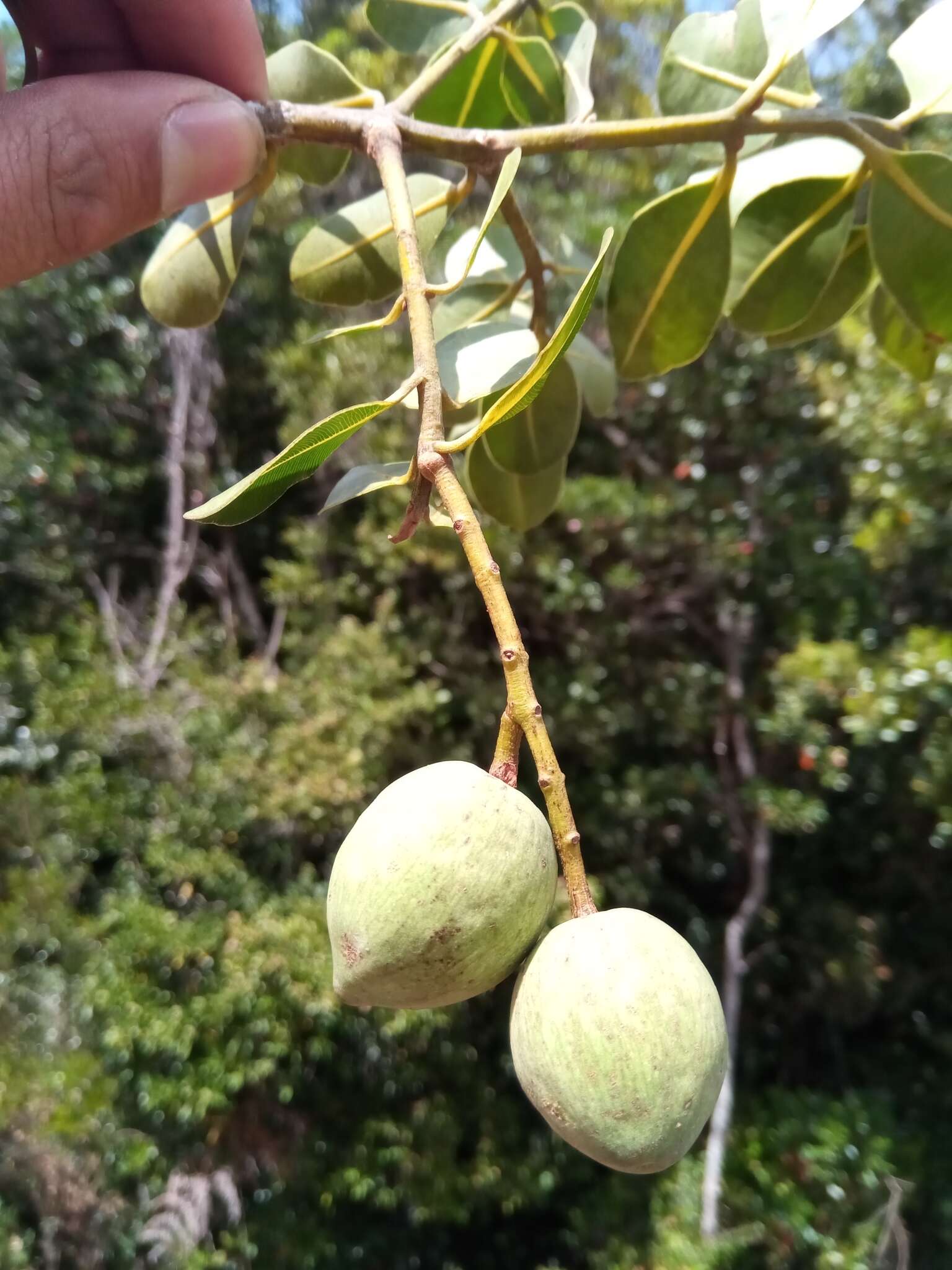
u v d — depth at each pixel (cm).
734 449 426
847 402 397
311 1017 368
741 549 402
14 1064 374
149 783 403
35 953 397
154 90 108
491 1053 410
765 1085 439
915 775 380
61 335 484
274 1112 395
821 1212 365
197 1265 378
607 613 403
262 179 112
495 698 390
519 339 91
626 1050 65
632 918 71
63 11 121
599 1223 387
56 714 393
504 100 131
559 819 71
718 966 422
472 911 67
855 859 445
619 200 437
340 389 409
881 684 358
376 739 378
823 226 117
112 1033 352
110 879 422
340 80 120
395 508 396
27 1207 405
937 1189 387
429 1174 383
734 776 423
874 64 430
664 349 122
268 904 378
